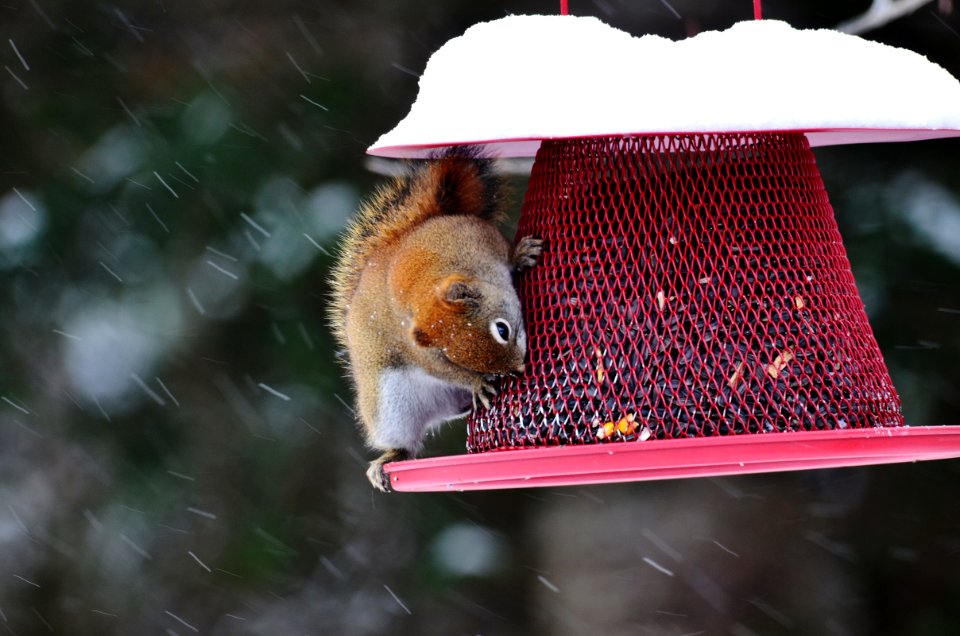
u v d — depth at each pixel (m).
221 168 13.80
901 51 7.35
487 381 8.34
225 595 14.48
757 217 8.01
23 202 14.34
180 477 14.45
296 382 13.80
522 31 7.25
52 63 14.84
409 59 14.46
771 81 6.83
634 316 7.90
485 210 9.21
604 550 14.14
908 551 13.98
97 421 14.47
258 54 14.52
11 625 14.78
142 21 14.97
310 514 14.56
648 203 8.04
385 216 9.27
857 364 7.98
